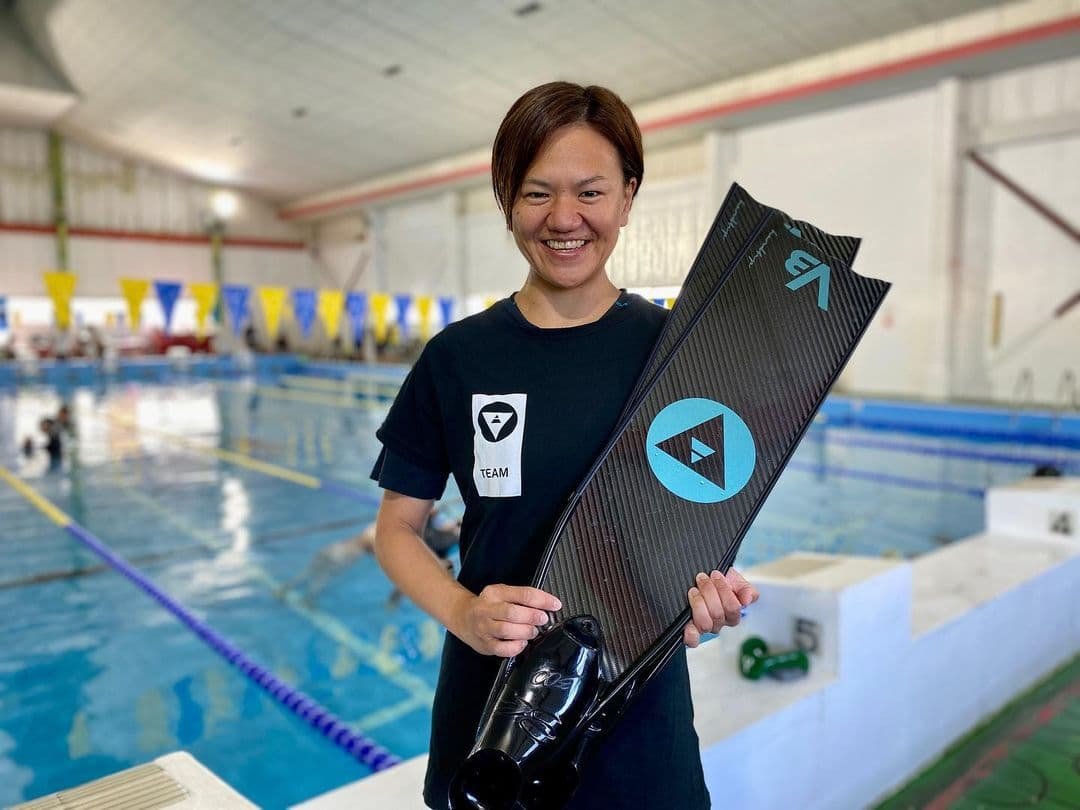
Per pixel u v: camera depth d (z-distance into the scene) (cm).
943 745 204
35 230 1504
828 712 168
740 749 147
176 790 95
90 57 1140
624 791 74
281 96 1138
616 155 72
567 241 72
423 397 80
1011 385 824
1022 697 231
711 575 69
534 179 71
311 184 1588
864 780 180
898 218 877
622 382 75
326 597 365
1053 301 789
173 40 1009
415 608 351
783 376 74
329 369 1550
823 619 173
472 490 77
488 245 1366
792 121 952
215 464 682
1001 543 267
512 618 66
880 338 909
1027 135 777
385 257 1614
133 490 584
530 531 75
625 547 71
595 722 67
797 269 78
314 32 920
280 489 588
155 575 398
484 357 76
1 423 912
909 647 188
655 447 72
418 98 1073
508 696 66
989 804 180
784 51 834
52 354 1520
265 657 303
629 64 888
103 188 1579
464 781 64
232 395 1198
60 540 459
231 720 260
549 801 67
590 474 71
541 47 880
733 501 71
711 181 1012
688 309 76
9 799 217
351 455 724
